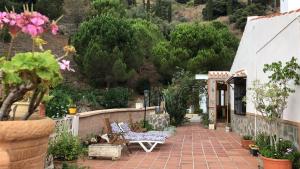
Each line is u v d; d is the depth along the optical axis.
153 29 37.56
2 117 2.78
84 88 25.62
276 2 51.88
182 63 32.44
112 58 25.98
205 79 24.55
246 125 15.30
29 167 2.44
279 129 9.81
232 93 19.73
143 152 11.73
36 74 2.69
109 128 11.33
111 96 22.56
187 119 25.02
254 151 11.05
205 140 15.23
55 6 33.12
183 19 59.16
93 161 9.93
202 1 63.81
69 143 7.50
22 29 2.88
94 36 26.59
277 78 8.66
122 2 41.66
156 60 32.69
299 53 8.45
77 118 10.41
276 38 10.46
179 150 12.28
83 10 37.78
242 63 16.27
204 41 32.88
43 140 2.57
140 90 30.56
